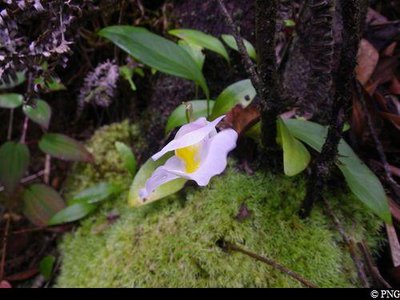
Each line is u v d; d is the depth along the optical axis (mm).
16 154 231
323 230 175
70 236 236
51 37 145
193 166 117
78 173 260
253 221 179
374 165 187
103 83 227
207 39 205
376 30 204
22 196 245
